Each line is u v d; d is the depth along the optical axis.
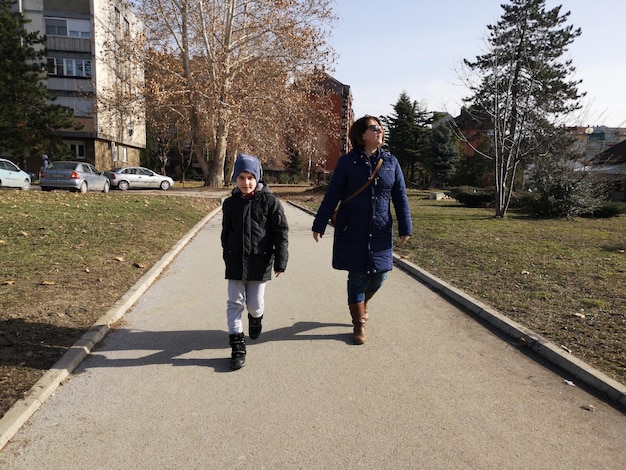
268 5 27.48
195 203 18.20
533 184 17.66
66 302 5.16
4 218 9.92
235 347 3.91
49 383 3.35
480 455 2.70
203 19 28.69
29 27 40.50
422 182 57.44
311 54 28.41
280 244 4.11
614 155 36.03
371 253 4.19
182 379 3.62
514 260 8.14
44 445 2.74
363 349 4.27
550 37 34.12
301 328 4.81
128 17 46.88
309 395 3.39
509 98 16.20
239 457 2.65
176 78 28.70
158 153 62.78
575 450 2.75
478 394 3.43
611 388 3.38
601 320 4.84
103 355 4.04
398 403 3.29
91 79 40.03
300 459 2.64
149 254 8.02
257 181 4.07
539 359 4.07
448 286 6.20
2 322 4.44
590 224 14.88
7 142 33.25
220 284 6.54
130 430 2.91
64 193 17.94
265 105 28.67
